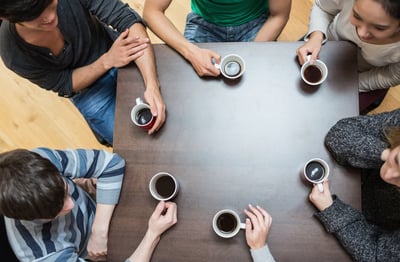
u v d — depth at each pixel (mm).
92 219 1431
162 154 1262
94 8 1502
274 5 1560
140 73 1360
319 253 1149
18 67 1449
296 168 1202
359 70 1593
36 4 1111
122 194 1253
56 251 1197
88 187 1559
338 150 1161
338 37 1464
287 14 1602
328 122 1229
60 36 1459
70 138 2162
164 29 1464
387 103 2041
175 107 1298
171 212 1187
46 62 1498
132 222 1229
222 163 1229
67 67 1593
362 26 1193
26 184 1067
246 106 1268
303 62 1266
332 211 1129
